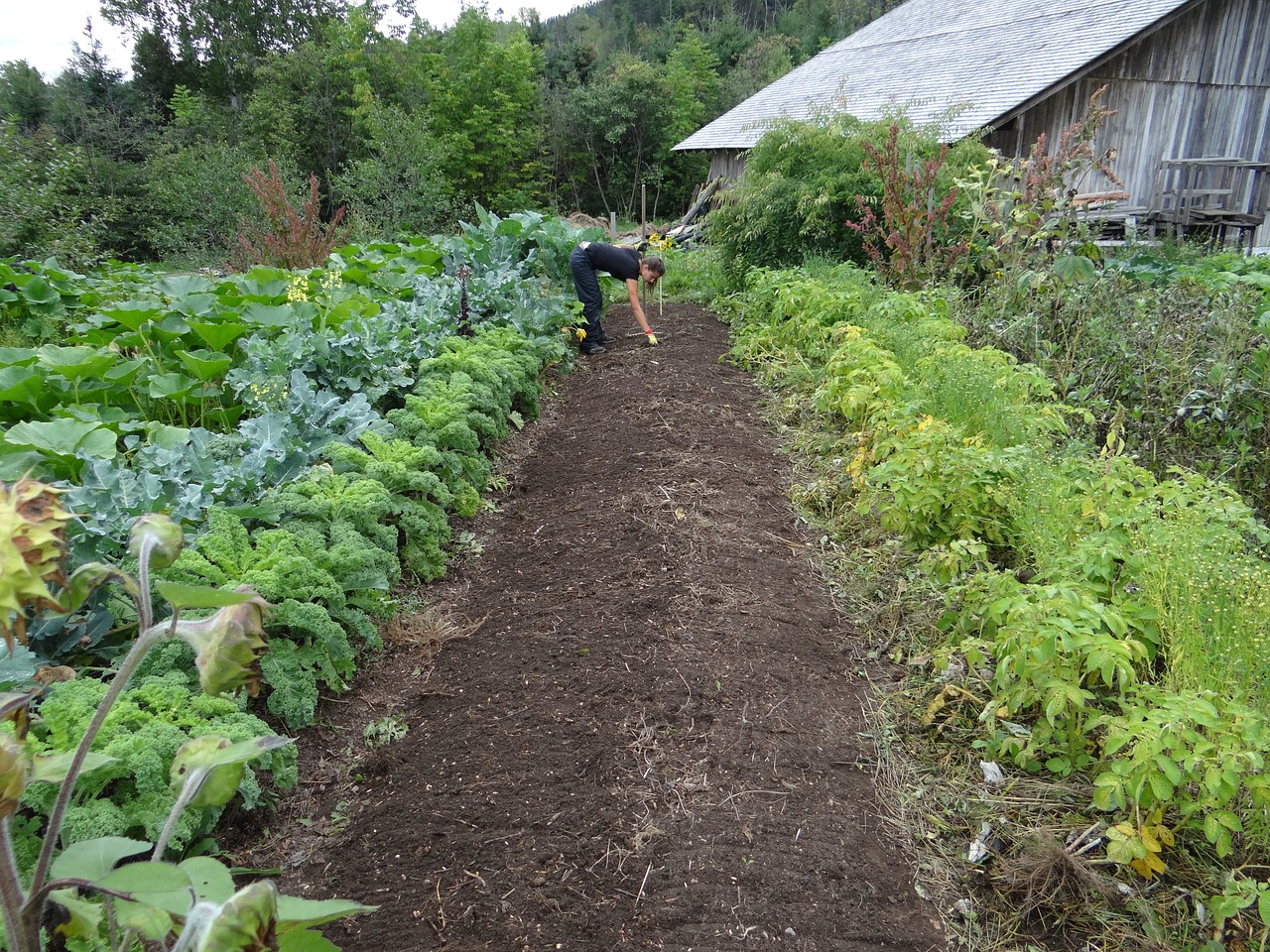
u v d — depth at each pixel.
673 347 8.23
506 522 4.77
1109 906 2.35
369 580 3.42
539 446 5.89
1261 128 16.30
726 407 6.39
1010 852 2.55
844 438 5.45
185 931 0.87
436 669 3.46
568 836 2.55
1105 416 5.36
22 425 3.84
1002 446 4.36
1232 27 15.28
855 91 19.08
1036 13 17.17
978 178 8.52
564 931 2.24
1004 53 16.03
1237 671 2.59
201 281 7.26
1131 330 5.75
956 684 3.23
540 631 3.63
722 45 46.72
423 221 21.94
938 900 2.41
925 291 7.57
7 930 0.98
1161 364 5.33
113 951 1.05
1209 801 2.17
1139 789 2.20
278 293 6.82
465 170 32.00
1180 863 2.46
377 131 22.61
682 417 6.04
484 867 2.45
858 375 5.40
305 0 40.53
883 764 2.93
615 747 2.89
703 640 3.45
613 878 2.40
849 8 48.34
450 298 7.24
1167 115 15.31
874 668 3.47
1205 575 2.70
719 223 10.73
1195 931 2.27
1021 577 3.71
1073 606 2.66
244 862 2.52
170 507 3.43
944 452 3.91
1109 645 2.49
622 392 6.77
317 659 3.08
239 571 3.08
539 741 2.96
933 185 8.38
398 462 4.11
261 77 31.41
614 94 35.19
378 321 6.18
